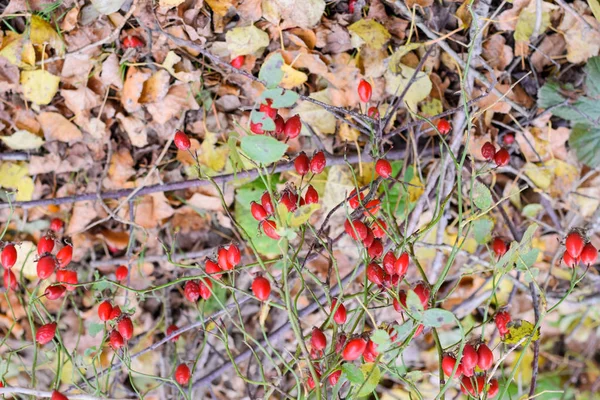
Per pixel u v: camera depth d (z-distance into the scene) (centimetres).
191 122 138
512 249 118
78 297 145
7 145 138
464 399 151
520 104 138
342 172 138
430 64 135
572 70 137
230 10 132
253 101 136
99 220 138
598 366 155
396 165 138
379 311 146
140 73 134
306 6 131
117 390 147
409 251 122
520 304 147
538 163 139
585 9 134
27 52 132
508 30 136
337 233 142
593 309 149
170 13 131
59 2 130
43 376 146
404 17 134
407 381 117
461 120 134
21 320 145
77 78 134
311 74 136
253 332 149
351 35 133
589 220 142
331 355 117
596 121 136
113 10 130
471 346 116
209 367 148
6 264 122
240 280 146
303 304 147
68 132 136
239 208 141
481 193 120
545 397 153
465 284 147
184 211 142
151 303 147
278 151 111
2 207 134
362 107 136
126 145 139
